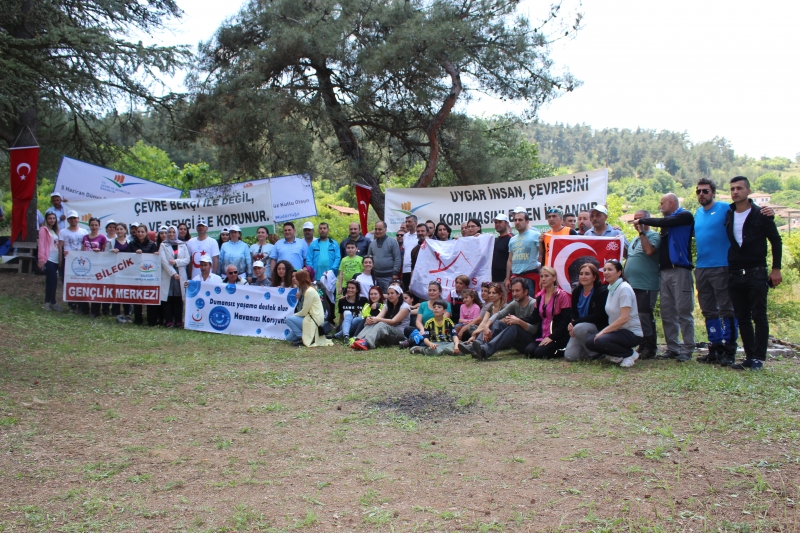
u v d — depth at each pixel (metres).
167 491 4.50
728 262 7.55
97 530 3.94
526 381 7.23
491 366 8.16
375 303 10.45
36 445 5.39
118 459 5.08
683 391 6.52
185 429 5.82
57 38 14.94
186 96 17.64
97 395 6.95
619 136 177.25
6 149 19.83
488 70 17.02
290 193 15.09
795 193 121.12
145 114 19.27
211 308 11.59
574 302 8.52
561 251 9.34
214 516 4.11
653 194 113.62
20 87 14.78
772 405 5.95
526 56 16.75
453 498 4.29
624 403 6.23
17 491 4.50
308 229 12.28
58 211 14.05
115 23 18.33
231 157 16.59
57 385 7.30
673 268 8.20
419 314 10.00
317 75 17.53
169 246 12.11
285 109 16.36
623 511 3.99
